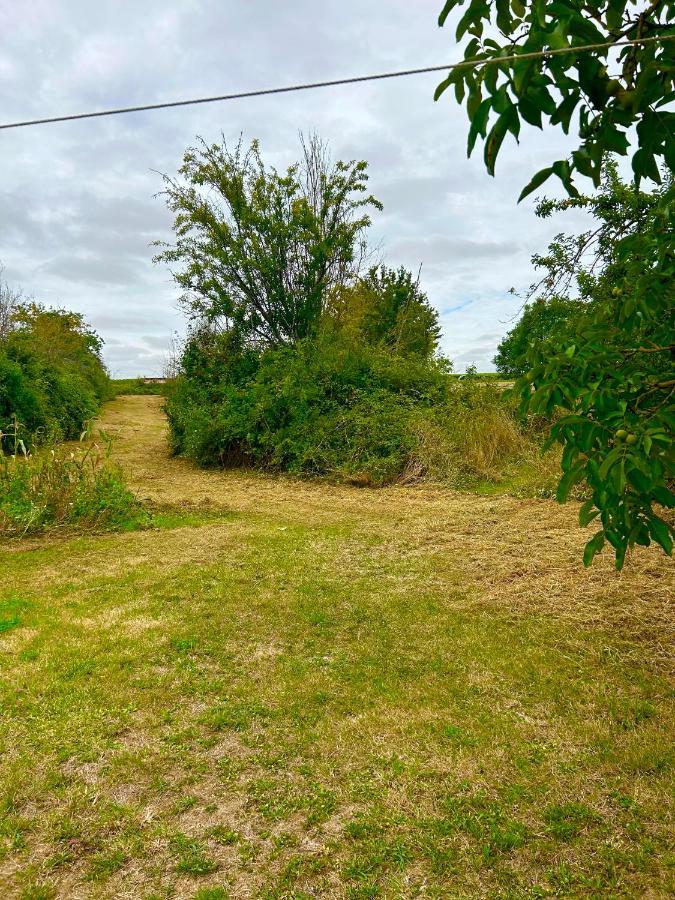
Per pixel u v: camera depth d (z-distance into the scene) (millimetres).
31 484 6590
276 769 2271
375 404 10211
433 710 2680
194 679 2990
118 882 1737
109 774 2240
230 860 1821
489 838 1877
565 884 1696
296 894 1687
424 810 2023
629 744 2375
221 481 9891
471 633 3531
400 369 11531
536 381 2061
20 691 2857
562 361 1938
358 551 5375
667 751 2312
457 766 2268
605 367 1919
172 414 13203
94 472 7152
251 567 4914
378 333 15188
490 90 1230
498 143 1275
